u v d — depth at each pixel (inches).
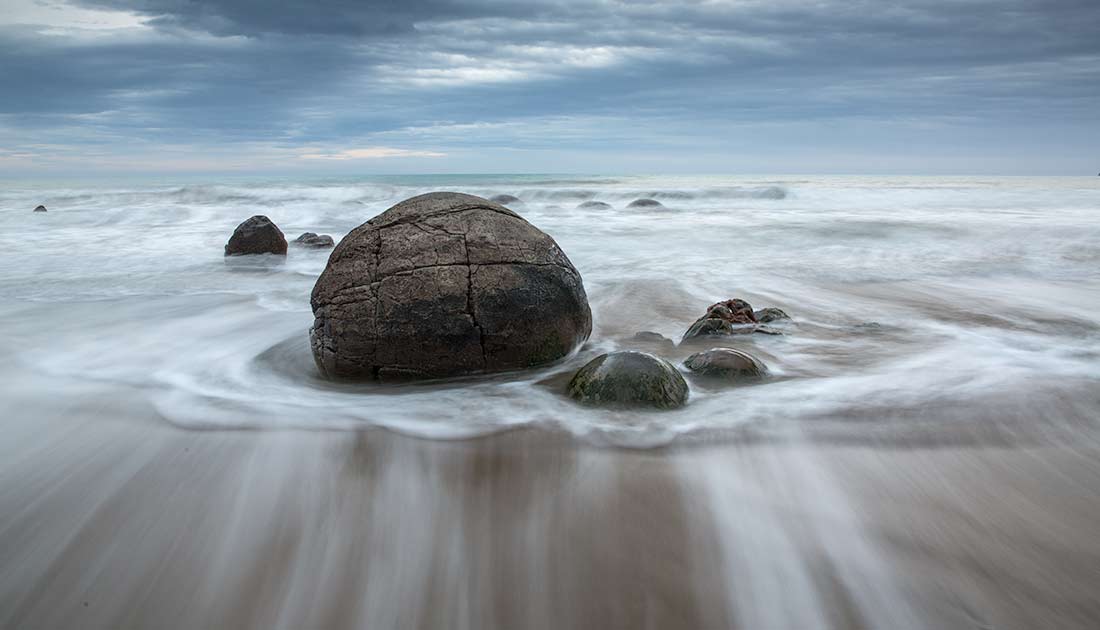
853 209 958.4
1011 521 145.7
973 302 372.2
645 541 139.8
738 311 319.3
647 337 294.7
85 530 143.7
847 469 168.6
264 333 311.3
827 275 453.7
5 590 126.2
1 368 255.4
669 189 1279.5
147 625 118.7
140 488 160.6
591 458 175.0
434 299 223.1
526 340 231.9
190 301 382.6
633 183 1797.5
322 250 579.5
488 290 225.8
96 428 194.2
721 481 163.0
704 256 538.6
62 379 241.0
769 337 295.0
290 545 139.3
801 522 146.1
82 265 508.7
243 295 398.9
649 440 183.9
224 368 256.4
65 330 317.7
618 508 151.9
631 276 446.0
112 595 125.3
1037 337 293.3
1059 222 727.1
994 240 609.6
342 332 227.3
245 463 173.0
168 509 151.8
